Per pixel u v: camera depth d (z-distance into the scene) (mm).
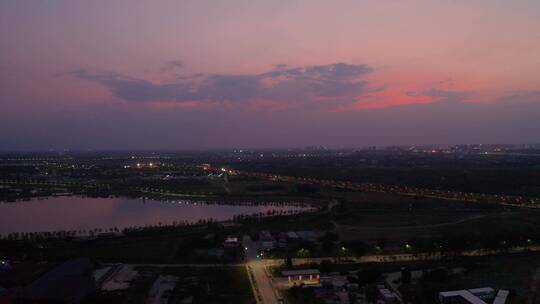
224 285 110812
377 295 103062
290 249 147625
